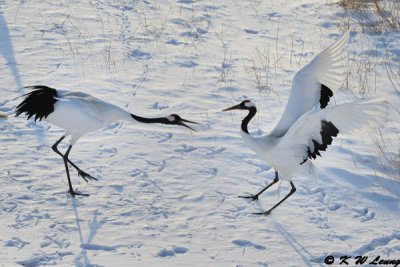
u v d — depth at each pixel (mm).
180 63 17328
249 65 17484
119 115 11961
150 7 21297
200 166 12391
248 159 12758
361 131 10102
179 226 10469
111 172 12031
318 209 11258
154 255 9648
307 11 21625
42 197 11086
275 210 11148
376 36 19656
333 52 11172
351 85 16469
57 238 9922
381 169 12602
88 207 10875
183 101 15156
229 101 15398
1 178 11547
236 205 11242
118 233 10172
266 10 21688
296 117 11094
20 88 15117
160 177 11945
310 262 9750
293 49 18688
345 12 21250
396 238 10461
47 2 20859
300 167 11008
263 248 10031
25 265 9211
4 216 10414
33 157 12422
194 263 9500
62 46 17688
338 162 12797
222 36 19359
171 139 13375
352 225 10781
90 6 20844
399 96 16047
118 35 18781
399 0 21938
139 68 16797
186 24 20031
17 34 18156
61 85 15398
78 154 12625
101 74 16219
